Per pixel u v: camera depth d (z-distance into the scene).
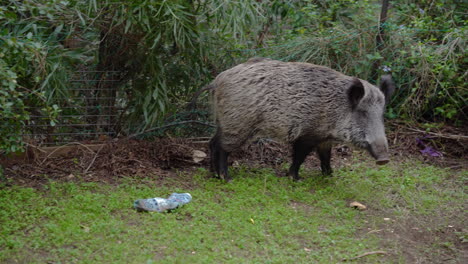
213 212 4.81
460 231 4.81
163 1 5.25
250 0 5.77
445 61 6.05
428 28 6.37
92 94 5.70
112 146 5.59
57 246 4.38
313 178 5.49
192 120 6.04
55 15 5.30
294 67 5.26
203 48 5.70
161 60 5.69
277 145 6.01
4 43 4.73
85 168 5.39
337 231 4.71
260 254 4.43
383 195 5.27
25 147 5.39
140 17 5.29
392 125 6.27
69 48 5.53
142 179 5.29
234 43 6.10
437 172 5.65
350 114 5.14
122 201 4.90
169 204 4.82
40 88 5.15
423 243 4.68
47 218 4.67
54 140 5.66
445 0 6.62
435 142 6.06
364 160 5.89
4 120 4.82
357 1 7.02
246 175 5.52
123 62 5.71
